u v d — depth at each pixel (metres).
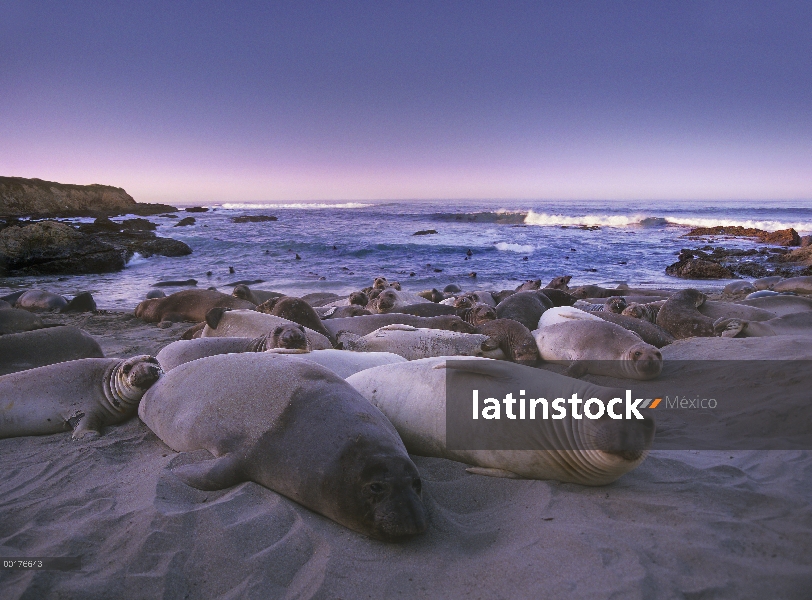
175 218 67.06
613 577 3.16
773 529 3.59
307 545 3.69
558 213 76.00
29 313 11.76
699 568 3.24
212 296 13.85
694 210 82.31
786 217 64.44
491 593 3.17
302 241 36.25
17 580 3.29
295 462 4.18
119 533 3.74
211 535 3.68
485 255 30.23
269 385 4.75
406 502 3.82
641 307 10.81
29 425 5.73
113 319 13.98
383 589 3.26
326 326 9.91
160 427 5.34
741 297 17.47
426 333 8.22
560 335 8.16
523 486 4.41
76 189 72.81
